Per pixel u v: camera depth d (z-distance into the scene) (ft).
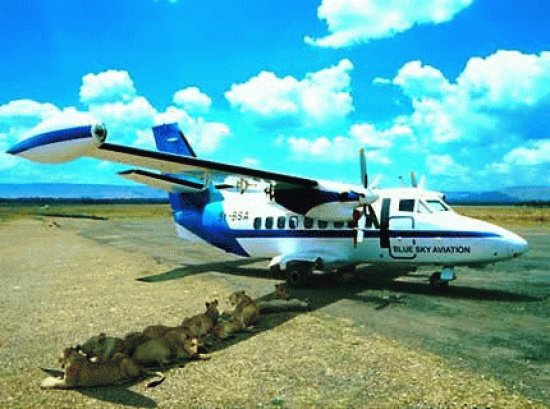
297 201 42.04
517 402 17.01
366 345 23.94
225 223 49.98
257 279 46.29
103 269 52.90
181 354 21.77
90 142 23.36
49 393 18.28
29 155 24.12
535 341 24.67
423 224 39.52
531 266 54.44
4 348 24.18
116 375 19.04
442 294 37.93
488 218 186.70
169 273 50.06
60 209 376.68
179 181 49.96
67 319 30.17
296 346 23.85
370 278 46.16
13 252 71.31
